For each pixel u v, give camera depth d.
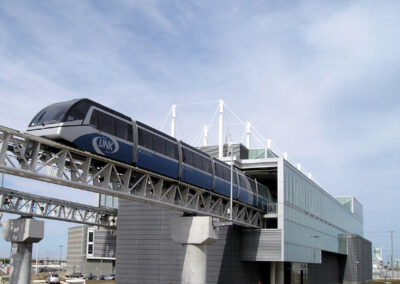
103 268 128.00
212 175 45.00
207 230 41.59
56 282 89.75
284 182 62.03
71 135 28.77
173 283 57.88
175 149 39.28
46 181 28.67
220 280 56.69
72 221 61.31
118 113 33.31
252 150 70.88
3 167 25.39
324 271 100.38
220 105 65.94
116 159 32.44
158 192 37.84
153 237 60.16
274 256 58.34
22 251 46.03
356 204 144.50
